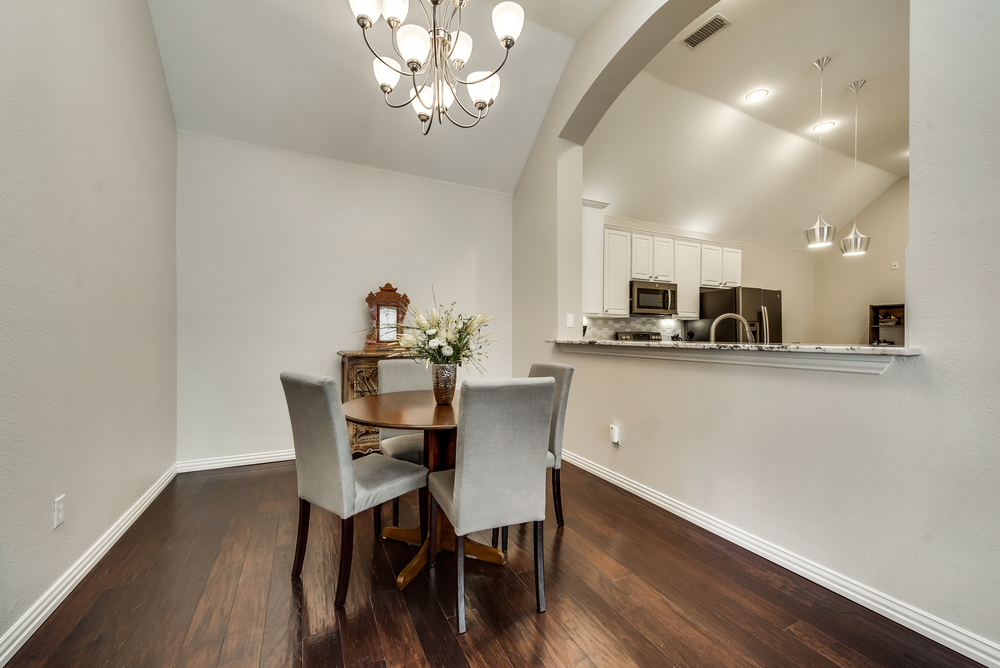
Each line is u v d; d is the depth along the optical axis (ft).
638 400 8.38
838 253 21.22
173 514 7.38
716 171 15.08
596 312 13.01
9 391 4.20
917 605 4.53
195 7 8.00
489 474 4.69
